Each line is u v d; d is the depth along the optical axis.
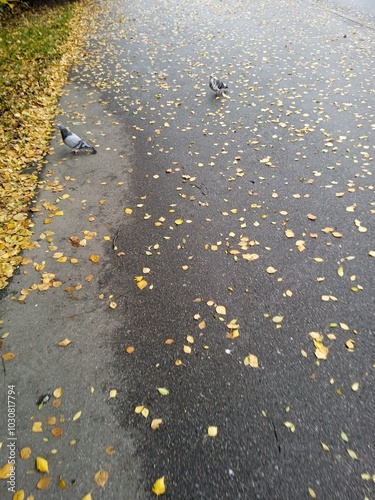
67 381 1.55
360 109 3.21
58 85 4.07
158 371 1.56
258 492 1.22
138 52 4.82
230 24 5.46
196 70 4.21
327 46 4.44
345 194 2.36
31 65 4.33
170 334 1.69
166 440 1.36
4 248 2.14
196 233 2.19
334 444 1.31
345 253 1.99
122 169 2.78
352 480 1.23
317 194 2.39
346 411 1.40
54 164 2.86
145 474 1.28
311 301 1.78
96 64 4.56
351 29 4.82
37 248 2.15
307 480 1.24
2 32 5.27
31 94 3.75
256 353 1.59
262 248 2.06
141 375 1.55
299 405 1.42
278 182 2.52
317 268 1.93
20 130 3.20
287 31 5.00
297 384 1.48
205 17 5.85
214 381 1.51
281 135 2.99
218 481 1.25
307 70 3.94
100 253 2.11
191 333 1.69
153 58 4.61
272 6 6.02
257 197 2.41
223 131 3.12
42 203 2.48
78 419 1.43
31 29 5.38
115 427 1.40
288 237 2.11
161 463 1.30
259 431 1.36
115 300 1.85
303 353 1.58
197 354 1.61
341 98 3.39
